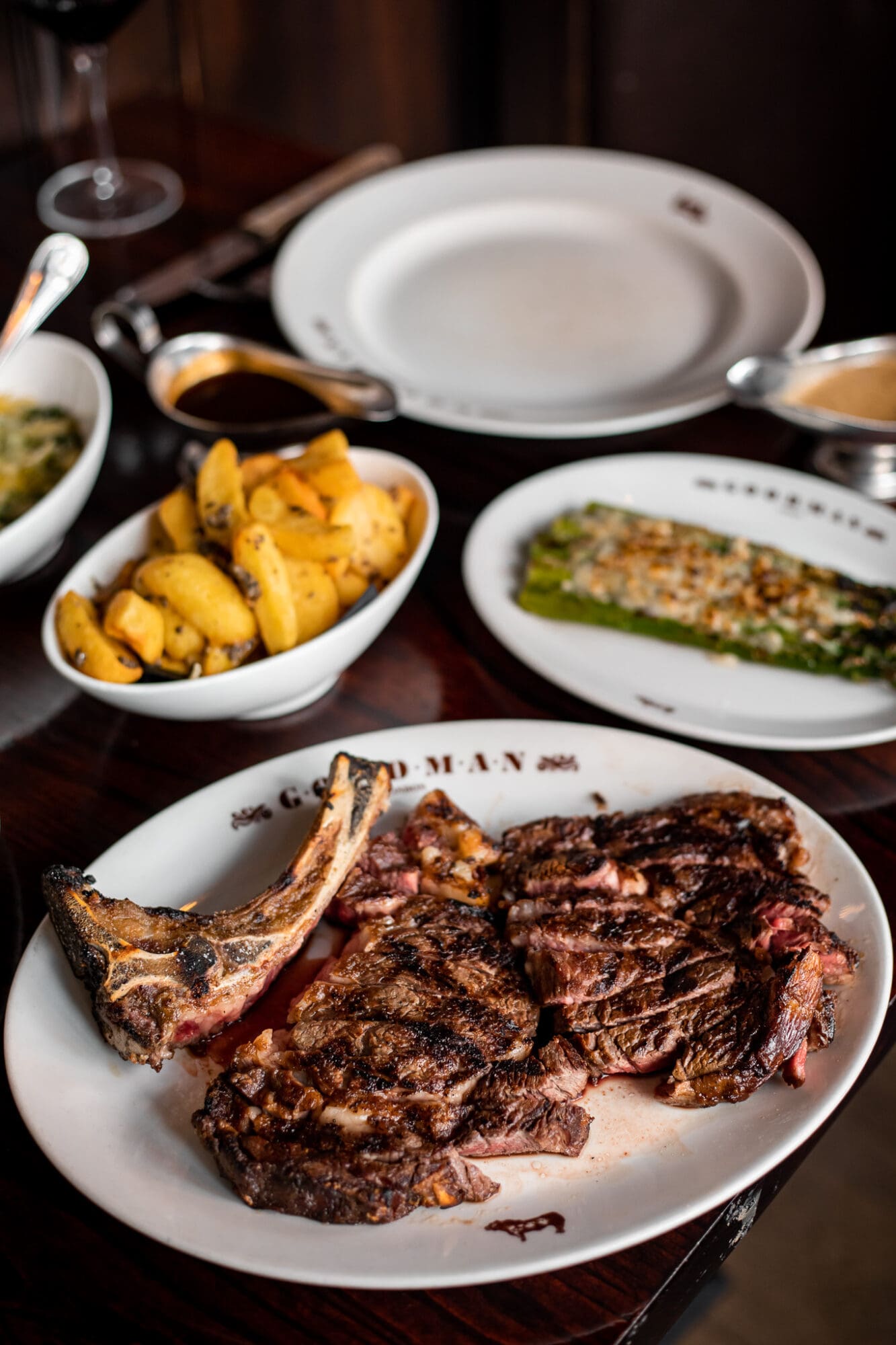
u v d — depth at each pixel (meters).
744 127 1.41
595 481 0.73
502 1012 0.50
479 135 1.57
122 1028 0.49
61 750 0.65
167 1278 0.47
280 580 0.59
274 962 0.52
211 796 0.59
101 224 0.96
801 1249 0.89
